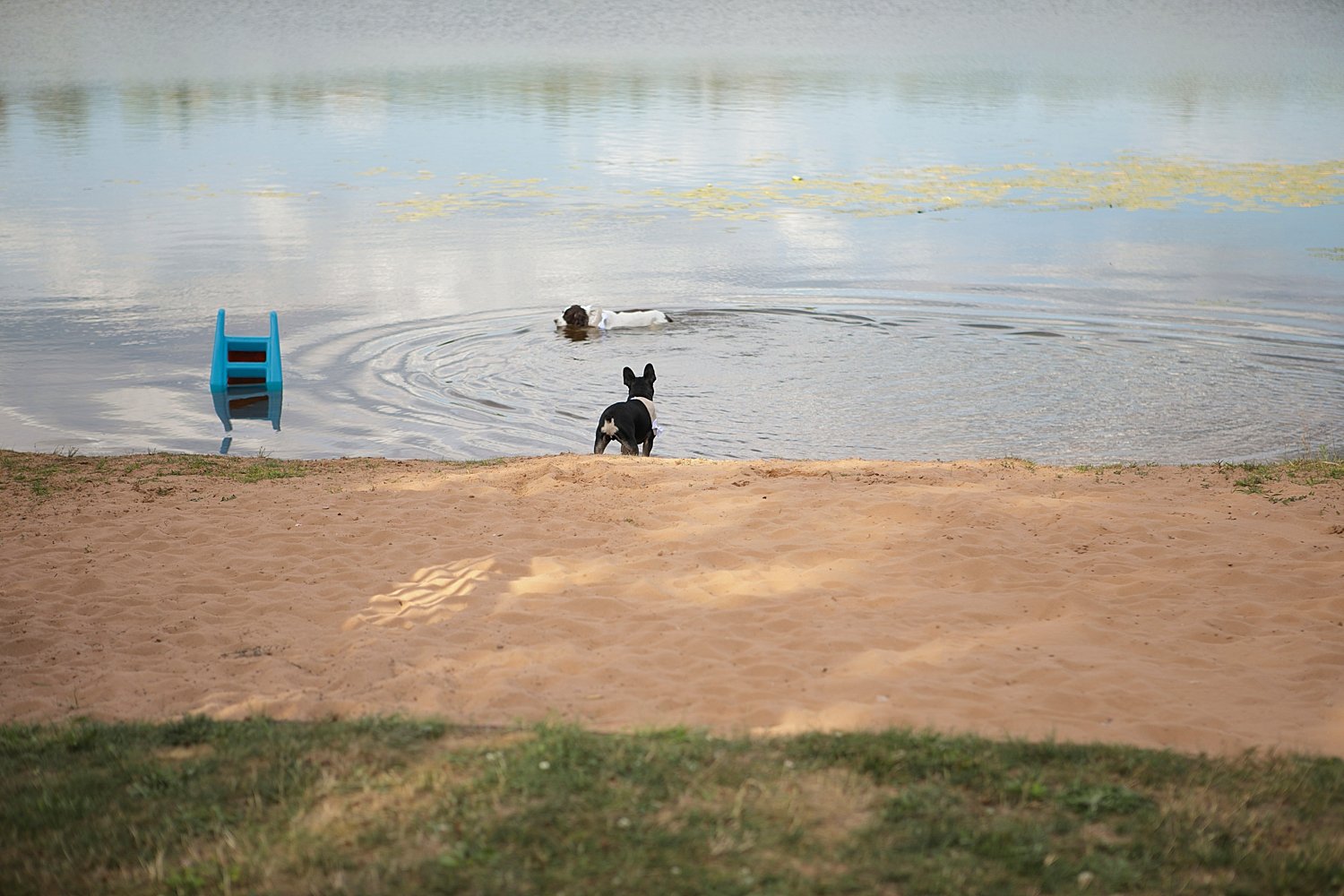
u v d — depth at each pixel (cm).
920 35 9088
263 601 938
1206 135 4650
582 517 1133
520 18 9700
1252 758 625
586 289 2489
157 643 862
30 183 3650
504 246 2873
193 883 490
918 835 516
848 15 10219
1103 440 1609
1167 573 964
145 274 2591
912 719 697
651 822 527
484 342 2109
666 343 2108
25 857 524
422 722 664
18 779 612
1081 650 810
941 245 2905
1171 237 2992
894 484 1225
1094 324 2234
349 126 4784
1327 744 670
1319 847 510
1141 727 689
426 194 3497
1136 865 498
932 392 1838
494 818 530
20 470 1339
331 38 8438
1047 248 2866
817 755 602
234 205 3350
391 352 2048
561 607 909
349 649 844
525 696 737
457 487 1250
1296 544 1012
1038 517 1103
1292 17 10381
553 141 4447
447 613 904
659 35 8875
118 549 1066
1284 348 2080
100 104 5372
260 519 1142
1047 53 8038
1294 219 3209
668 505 1162
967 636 840
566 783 560
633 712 713
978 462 1338
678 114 5141
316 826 531
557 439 1628
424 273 2612
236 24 9006
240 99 5581
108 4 9869
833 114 5191
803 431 1653
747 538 1060
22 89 5856
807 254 2795
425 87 6019
